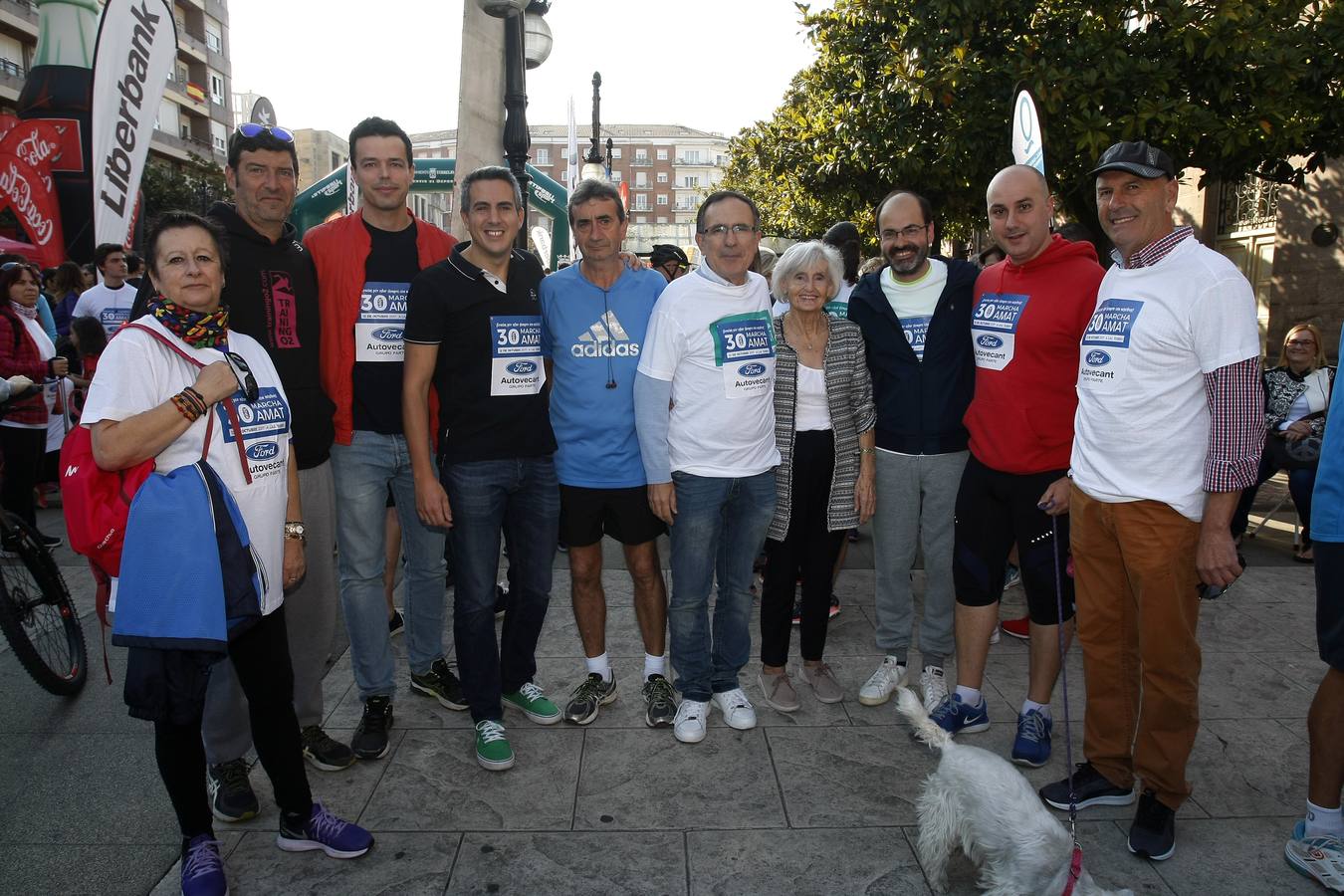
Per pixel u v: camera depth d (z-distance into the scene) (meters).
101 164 7.26
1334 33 6.67
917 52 7.41
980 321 3.26
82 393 6.62
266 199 2.88
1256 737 3.33
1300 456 5.35
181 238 2.29
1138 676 2.85
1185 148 7.09
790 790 2.97
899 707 2.53
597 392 3.28
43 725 3.46
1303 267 9.48
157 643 2.16
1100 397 2.67
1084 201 7.89
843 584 5.18
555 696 3.71
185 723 2.29
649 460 3.20
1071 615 3.17
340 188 12.49
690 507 3.23
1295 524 6.39
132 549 2.17
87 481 2.17
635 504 3.36
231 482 2.35
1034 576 3.13
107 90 7.23
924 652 3.62
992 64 7.24
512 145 5.93
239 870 2.57
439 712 3.56
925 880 2.51
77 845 2.70
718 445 3.19
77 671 3.75
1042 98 6.79
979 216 8.99
